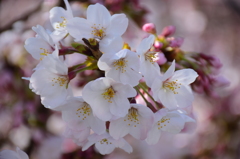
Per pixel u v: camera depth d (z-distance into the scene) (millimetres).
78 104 374
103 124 368
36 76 364
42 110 660
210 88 461
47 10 641
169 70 368
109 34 372
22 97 635
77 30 372
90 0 607
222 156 742
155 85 368
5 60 629
